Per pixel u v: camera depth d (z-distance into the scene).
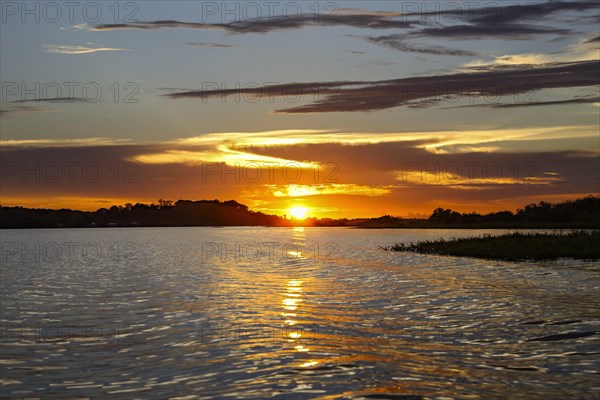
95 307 30.64
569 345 20.48
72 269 55.62
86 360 19.47
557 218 145.38
